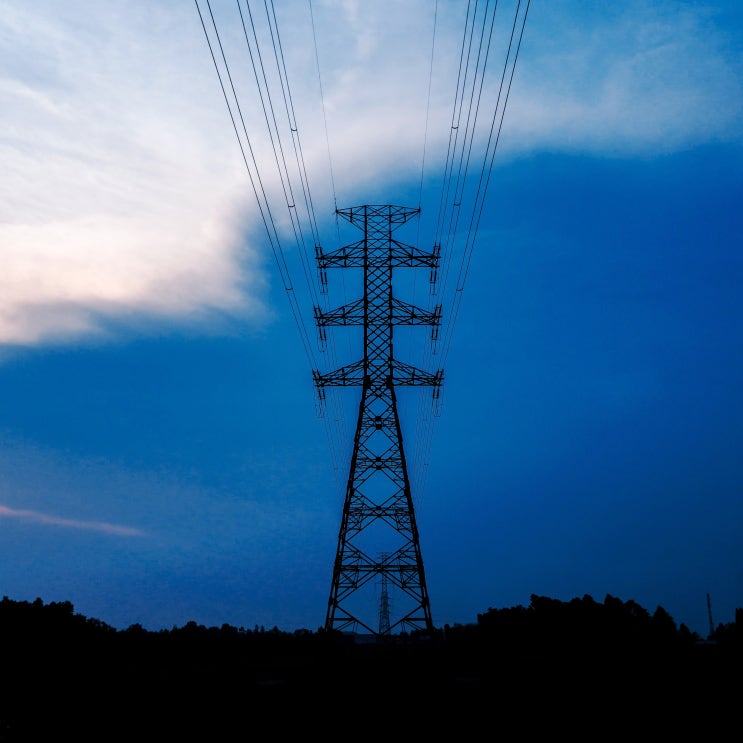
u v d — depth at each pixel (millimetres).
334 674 51469
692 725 36531
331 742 32844
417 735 34094
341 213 60062
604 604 104125
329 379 58156
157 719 39906
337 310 58969
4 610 82438
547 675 55562
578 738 33562
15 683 55094
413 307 59000
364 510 55156
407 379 58250
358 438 56812
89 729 37594
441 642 53031
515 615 108625
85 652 78562
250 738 34156
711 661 62656
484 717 38281
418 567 54094
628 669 58469
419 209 60281
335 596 53625
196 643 99312
